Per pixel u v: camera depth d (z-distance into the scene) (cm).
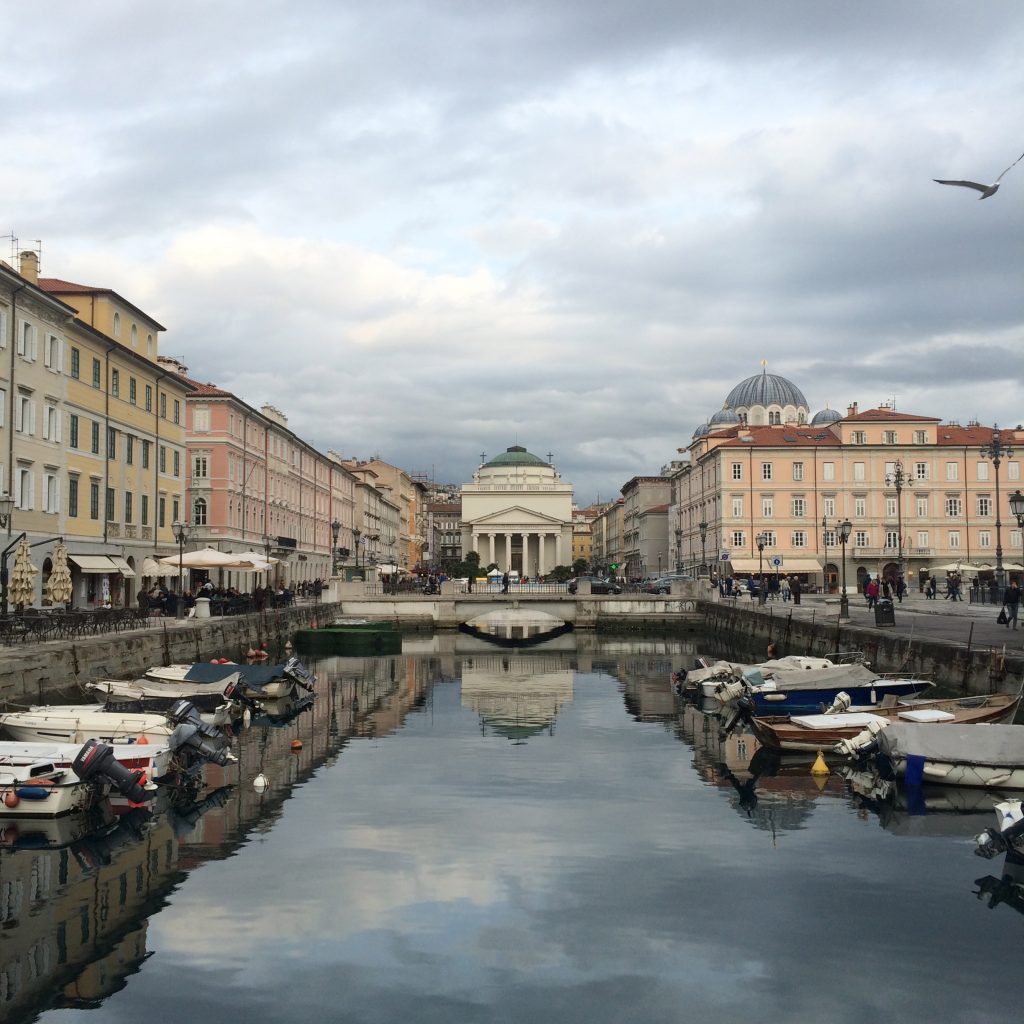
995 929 1569
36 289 4922
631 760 2875
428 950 1496
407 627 9012
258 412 9000
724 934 1550
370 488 15250
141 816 2225
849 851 1953
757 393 14688
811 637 5156
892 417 11300
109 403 6050
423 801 2367
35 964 1452
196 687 3419
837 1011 1313
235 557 6284
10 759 2272
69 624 4003
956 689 3444
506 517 17738
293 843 2014
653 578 13812
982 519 11162
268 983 1390
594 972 1420
